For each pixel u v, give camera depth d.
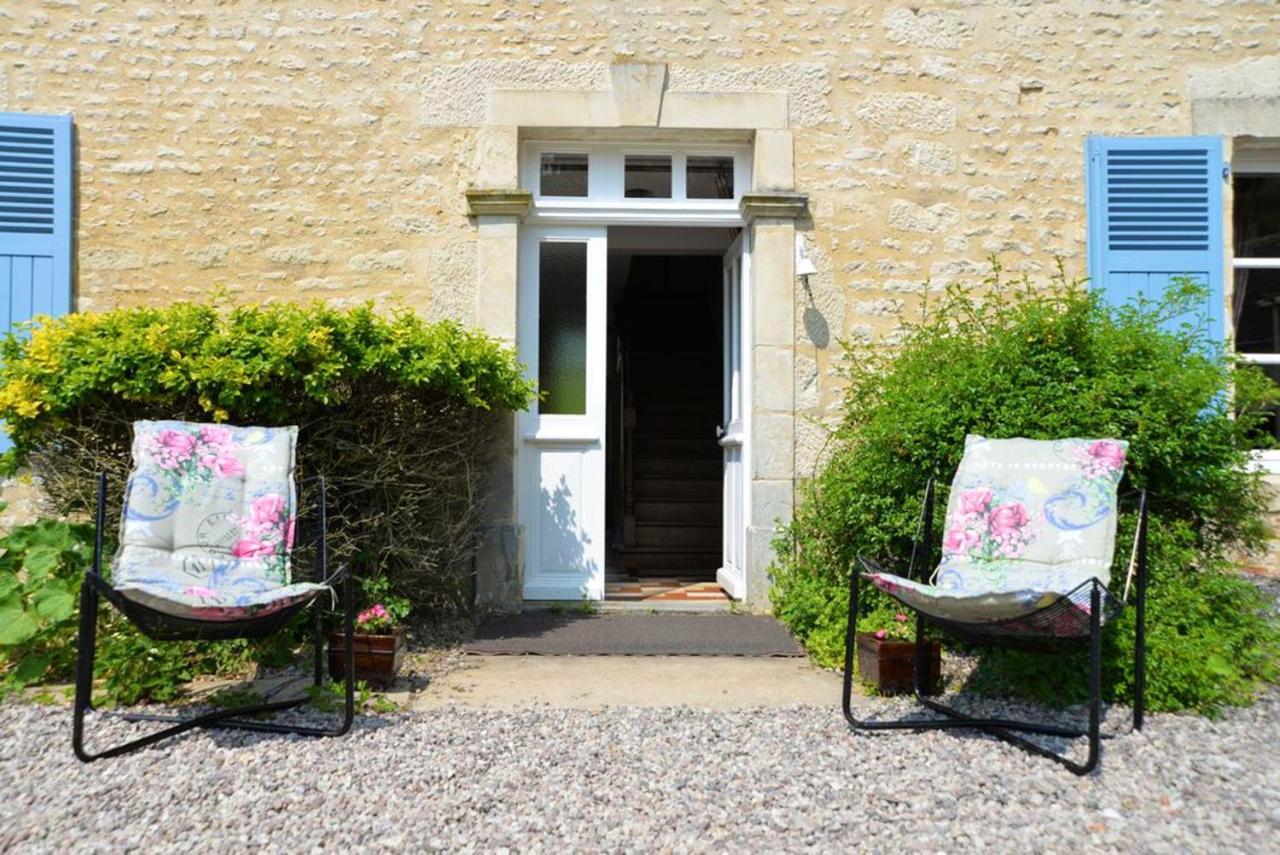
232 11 4.88
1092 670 2.76
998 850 2.37
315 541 4.12
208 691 3.53
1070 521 3.31
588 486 5.06
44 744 3.00
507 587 4.82
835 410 4.93
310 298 4.85
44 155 4.76
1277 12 5.13
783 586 4.71
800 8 5.02
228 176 4.86
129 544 3.19
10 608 3.40
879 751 3.00
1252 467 4.71
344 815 2.53
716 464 7.31
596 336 5.08
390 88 4.92
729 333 5.56
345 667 3.22
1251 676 3.59
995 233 5.03
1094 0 5.11
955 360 4.23
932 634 3.91
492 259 4.87
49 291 4.75
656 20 4.98
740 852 2.34
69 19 4.83
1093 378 3.85
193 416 3.95
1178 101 5.11
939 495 3.99
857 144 5.00
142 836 2.42
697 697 3.57
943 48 5.05
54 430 3.92
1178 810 2.57
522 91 4.93
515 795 2.65
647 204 5.09
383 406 4.20
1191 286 4.23
